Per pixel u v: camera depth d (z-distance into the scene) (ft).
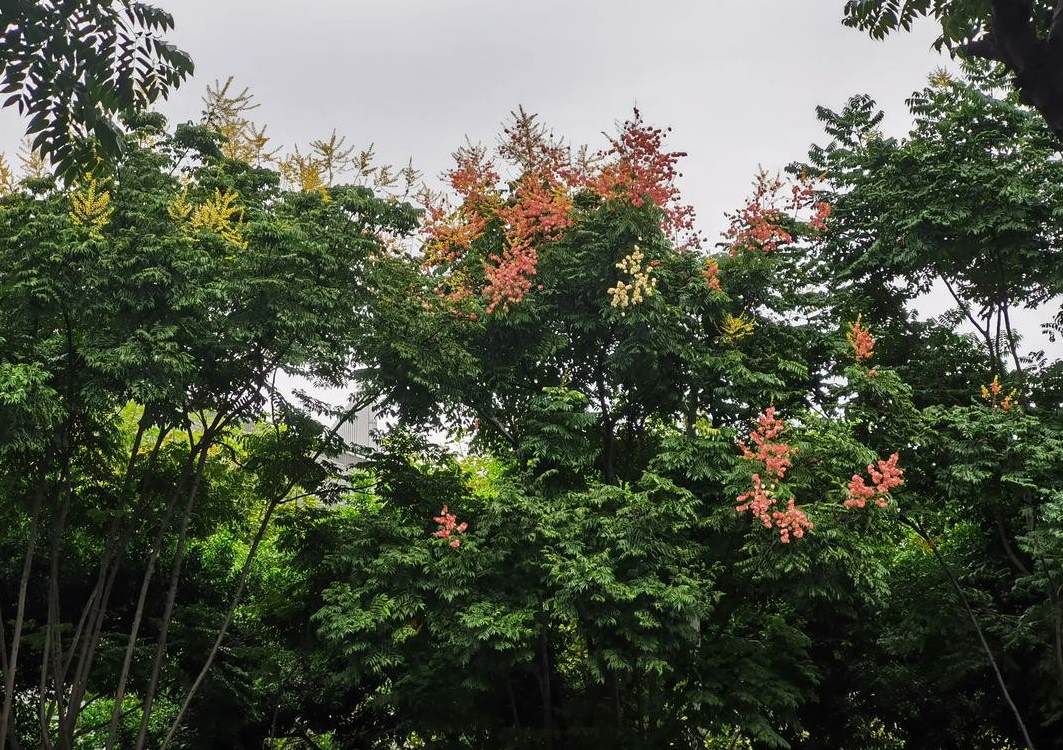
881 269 58.34
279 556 64.75
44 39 24.50
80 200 40.22
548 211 51.60
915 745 60.13
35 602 55.57
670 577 45.06
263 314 42.52
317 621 52.80
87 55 24.81
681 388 52.47
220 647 55.57
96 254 39.86
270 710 59.21
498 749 52.47
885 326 60.34
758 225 52.70
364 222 48.62
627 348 48.91
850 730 60.23
